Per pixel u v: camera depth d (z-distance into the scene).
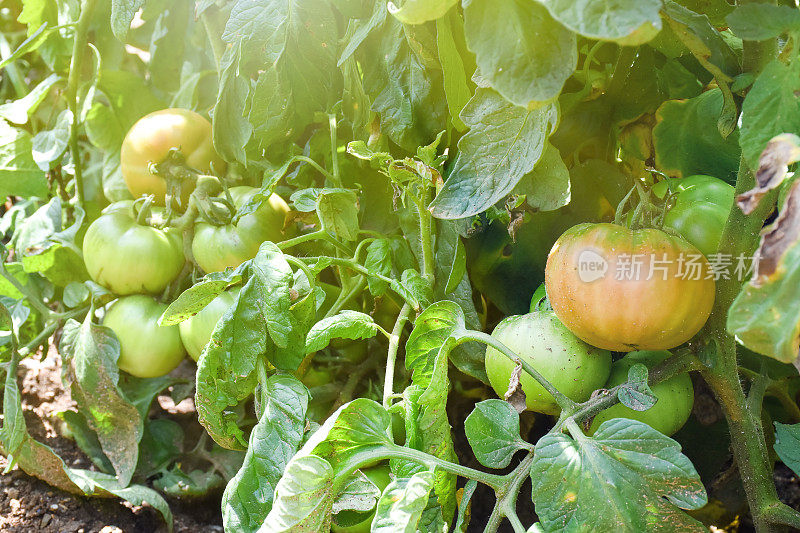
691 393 0.72
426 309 0.71
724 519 0.82
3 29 1.17
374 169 0.85
